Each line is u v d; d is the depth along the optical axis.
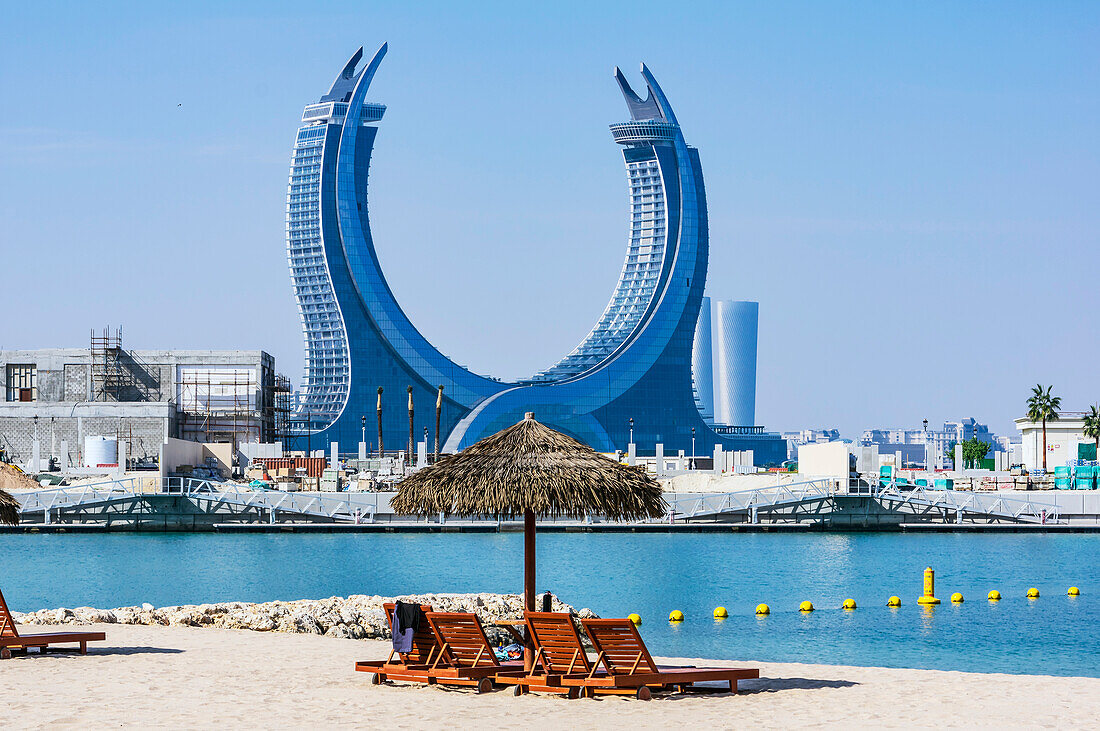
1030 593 52.78
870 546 81.81
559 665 21.58
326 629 33.06
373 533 92.00
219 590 54.00
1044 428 163.25
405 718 18.89
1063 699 21.02
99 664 24.34
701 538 88.69
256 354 156.62
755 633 41.00
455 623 22.05
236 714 19.00
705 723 18.75
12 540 85.69
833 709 19.98
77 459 143.88
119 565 66.44
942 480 116.31
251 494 96.81
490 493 22.55
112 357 155.25
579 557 73.00
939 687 22.41
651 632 41.38
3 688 21.16
